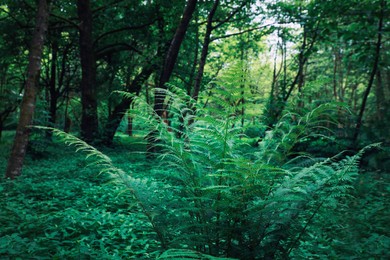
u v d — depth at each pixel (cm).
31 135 1407
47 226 443
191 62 2270
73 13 2031
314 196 309
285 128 346
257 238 289
